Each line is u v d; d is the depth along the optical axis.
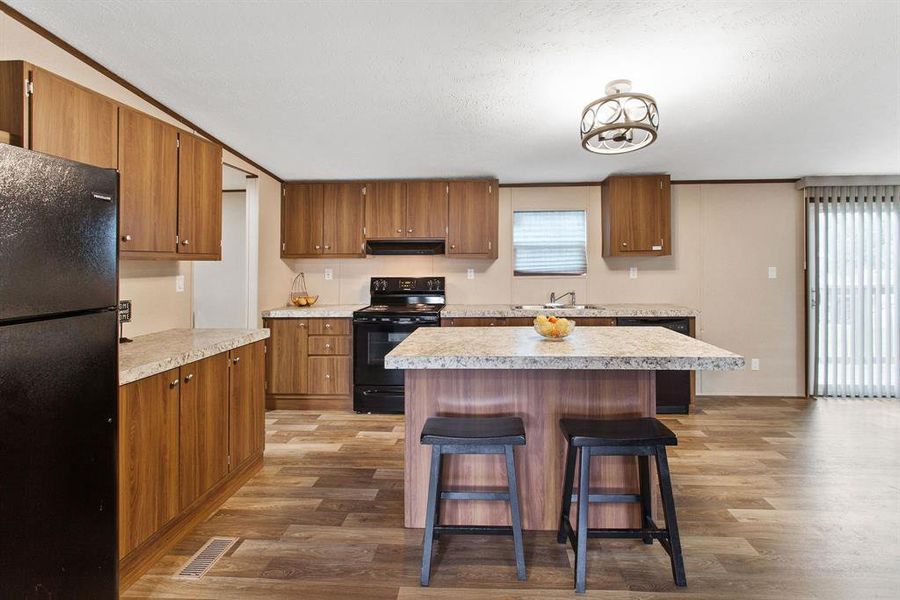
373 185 4.66
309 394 4.37
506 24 1.91
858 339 4.61
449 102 2.71
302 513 2.38
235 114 2.90
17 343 1.14
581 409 2.16
